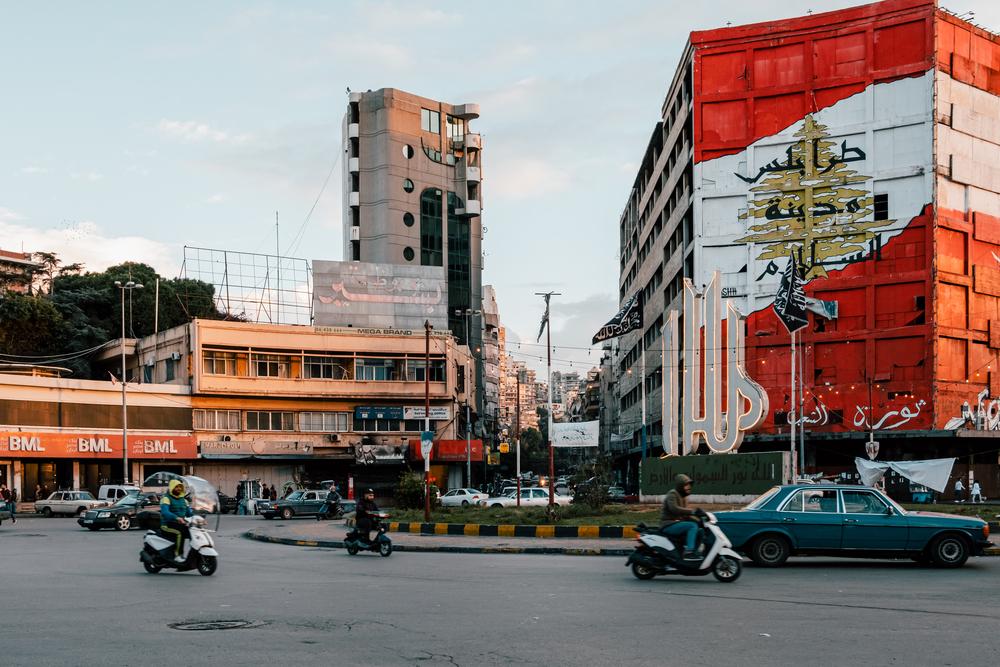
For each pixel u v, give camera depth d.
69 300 75.38
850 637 9.55
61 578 16.11
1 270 82.19
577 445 32.12
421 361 65.69
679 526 14.98
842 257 58.34
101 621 10.79
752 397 37.56
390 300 68.12
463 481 69.69
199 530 16.81
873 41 58.88
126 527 35.09
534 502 46.81
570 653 8.74
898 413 55.53
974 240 58.09
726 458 37.69
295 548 24.98
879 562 18.70
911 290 56.38
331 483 54.47
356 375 64.38
